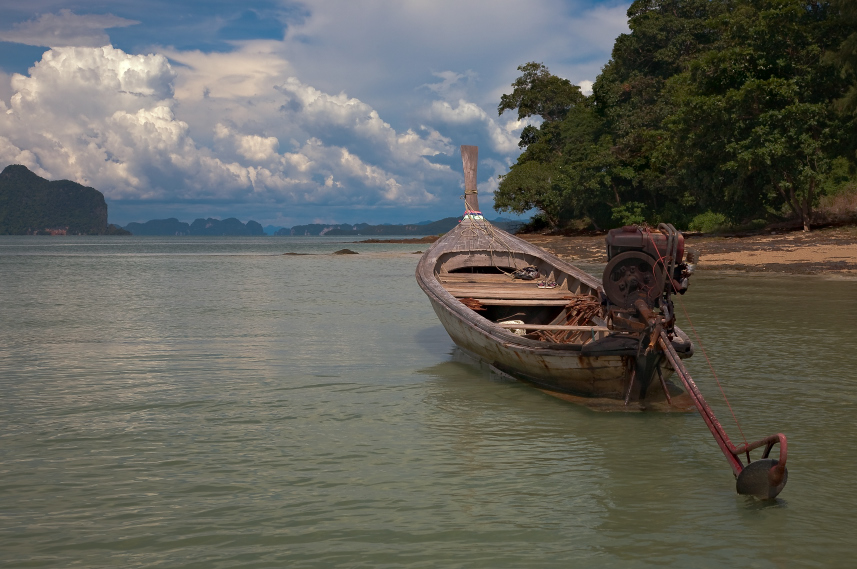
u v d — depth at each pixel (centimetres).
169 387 802
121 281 2405
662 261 666
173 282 2364
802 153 3238
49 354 1002
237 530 430
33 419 670
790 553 398
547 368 741
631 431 628
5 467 539
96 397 755
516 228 8150
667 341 638
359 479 514
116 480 512
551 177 6500
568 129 6750
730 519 443
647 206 5781
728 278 2055
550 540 416
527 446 588
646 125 5641
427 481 509
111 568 383
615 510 458
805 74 3416
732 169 3494
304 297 1814
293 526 436
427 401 739
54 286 2197
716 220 4375
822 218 3681
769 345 1012
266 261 4000
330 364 934
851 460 543
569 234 6338
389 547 408
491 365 901
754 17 3731
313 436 618
